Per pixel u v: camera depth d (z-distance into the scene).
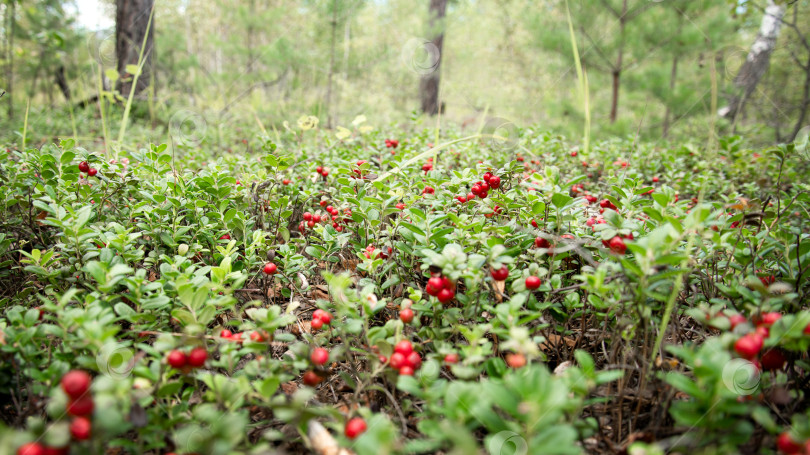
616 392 0.21
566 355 0.25
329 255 0.30
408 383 0.17
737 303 0.23
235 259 0.28
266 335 0.20
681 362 0.22
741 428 0.15
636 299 0.20
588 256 0.22
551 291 0.22
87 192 0.29
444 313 0.22
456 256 0.21
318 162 0.45
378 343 0.19
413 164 0.44
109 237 0.25
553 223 0.27
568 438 0.13
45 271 0.24
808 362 0.19
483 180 0.30
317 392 0.24
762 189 0.47
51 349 0.21
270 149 0.44
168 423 0.17
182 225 0.31
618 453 0.19
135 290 0.20
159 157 0.33
